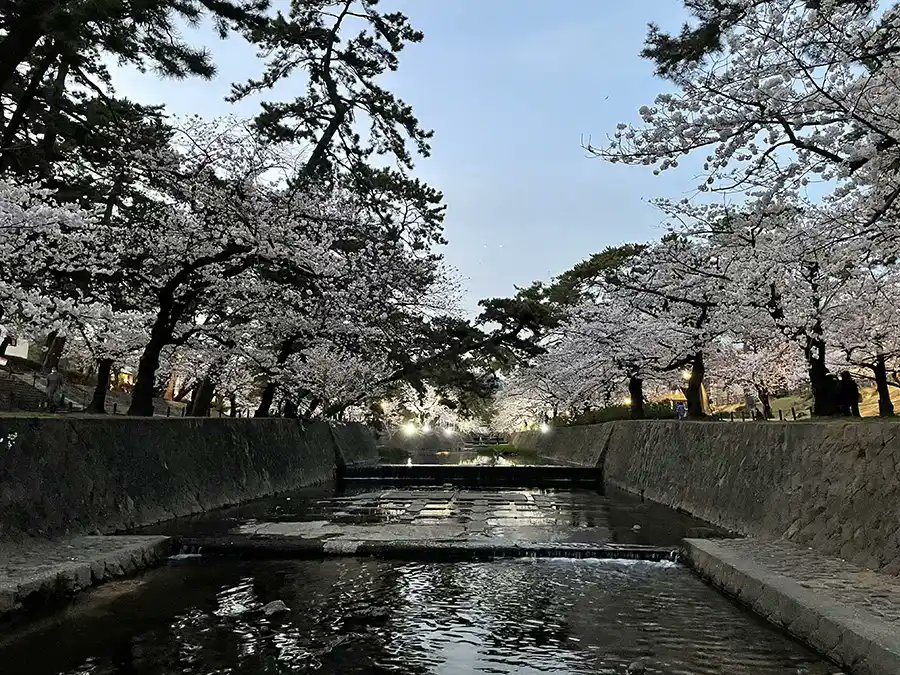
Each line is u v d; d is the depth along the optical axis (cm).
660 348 2161
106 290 1415
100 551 774
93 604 661
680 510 1390
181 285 1487
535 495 1753
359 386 2489
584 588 760
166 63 1109
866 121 617
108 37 1068
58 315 1147
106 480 972
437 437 5222
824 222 805
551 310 2572
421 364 2053
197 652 539
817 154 721
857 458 774
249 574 815
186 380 2781
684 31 652
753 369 2205
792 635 573
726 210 1173
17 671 492
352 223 1537
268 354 1850
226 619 627
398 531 1066
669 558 911
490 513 1363
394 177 1748
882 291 1168
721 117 645
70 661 514
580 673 505
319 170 1658
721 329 1712
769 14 616
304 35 1666
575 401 3253
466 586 769
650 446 1756
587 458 2628
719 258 1468
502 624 625
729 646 560
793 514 899
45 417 923
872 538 706
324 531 1051
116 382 3566
